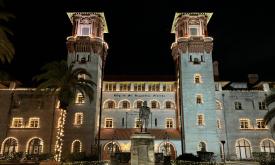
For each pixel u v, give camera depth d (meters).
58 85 49.94
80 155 49.31
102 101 75.00
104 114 73.81
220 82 75.69
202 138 64.94
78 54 71.56
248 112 72.75
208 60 71.44
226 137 70.50
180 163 49.62
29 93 71.44
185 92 68.50
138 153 34.88
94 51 71.69
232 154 69.06
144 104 41.44
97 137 67.69
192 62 71.00
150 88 76.81
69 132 64.88
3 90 71.75
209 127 65.75
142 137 35.38
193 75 69.94
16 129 68.88
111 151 64.25
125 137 67.44
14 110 70.44
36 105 70.69
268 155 62.88
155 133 69.75
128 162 52.62
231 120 71.94
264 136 70.81
